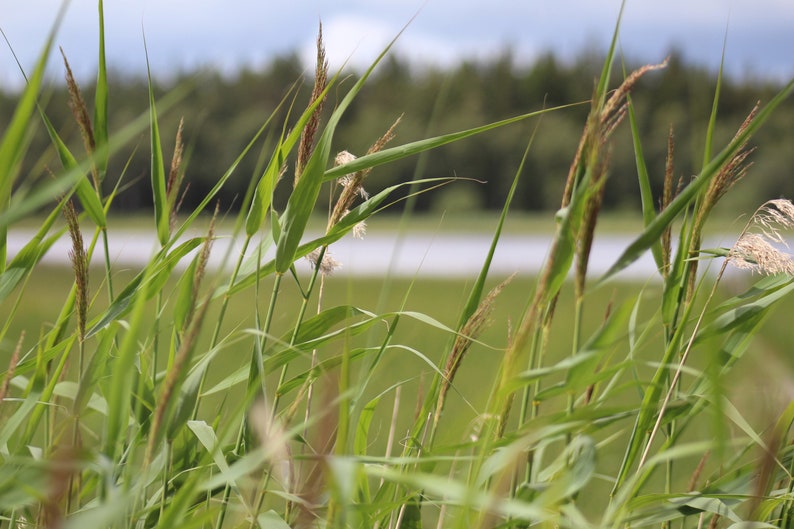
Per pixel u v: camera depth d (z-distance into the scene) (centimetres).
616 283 1493
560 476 255
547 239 4650
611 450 367
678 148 5806
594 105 241
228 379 274
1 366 552
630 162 5853
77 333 272
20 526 269
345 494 221
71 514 255
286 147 277
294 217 271
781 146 5297
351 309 278
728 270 264
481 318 265
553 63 7612
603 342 240
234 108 6481
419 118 6800
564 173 6850
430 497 275
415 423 277
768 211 264
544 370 237
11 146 230
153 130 281
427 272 2578
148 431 266
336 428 256
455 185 6706
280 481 263
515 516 255
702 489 269
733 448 293
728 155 239
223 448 271
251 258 283
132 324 233
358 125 6731
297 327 273
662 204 270
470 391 538
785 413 253
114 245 2728
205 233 275
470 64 7569
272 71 6794
